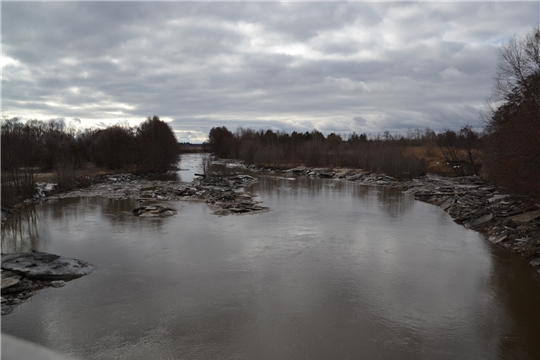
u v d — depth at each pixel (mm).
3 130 38219
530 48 28562
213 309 13867
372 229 25766
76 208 33219
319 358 11102
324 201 38188
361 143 86938
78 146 68250
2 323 12789
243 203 34844
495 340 12039
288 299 14711
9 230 25062
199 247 21203
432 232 25062
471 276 17109
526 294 15234
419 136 121500
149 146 67375
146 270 17641
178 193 40781
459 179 52656
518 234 22297
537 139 23031
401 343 11836
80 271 17188
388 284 16203
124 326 12688
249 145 91750
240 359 11023
